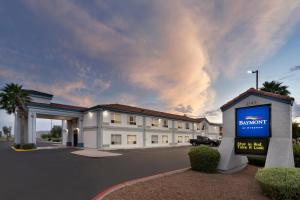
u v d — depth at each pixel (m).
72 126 42.06
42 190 9.22
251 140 12.84
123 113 37.25
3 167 15.45
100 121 33.84
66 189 9.35
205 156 12.67
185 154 25.50
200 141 46.88
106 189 9.26
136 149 34.41
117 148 35.28
